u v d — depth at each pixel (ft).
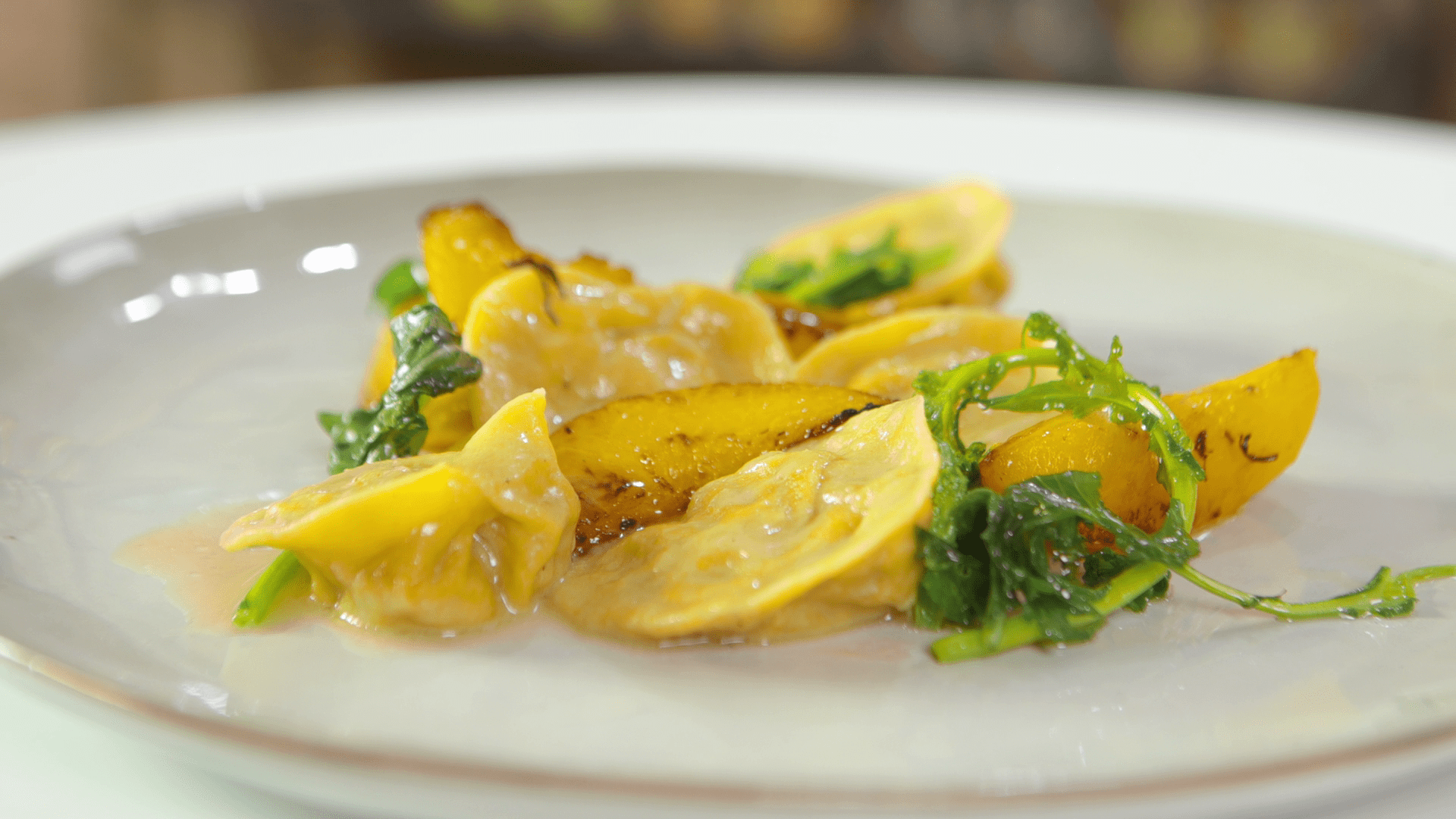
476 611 1.32
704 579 1.31
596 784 1.16
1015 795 1.16
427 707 1.24
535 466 1.34
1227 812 1.18
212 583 1.34
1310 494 1.46
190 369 1.61
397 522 1.31
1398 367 1.63
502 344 1.48
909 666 1.28
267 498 1.44
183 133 2.58
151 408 1.55
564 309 1.51
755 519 1.34
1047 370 1.53
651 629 1.29
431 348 1.43
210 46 4.60
